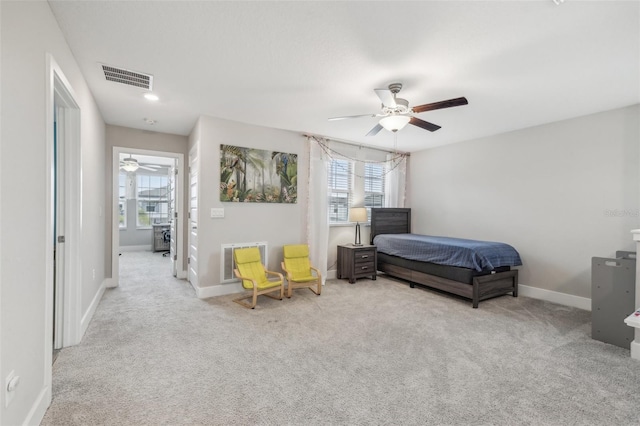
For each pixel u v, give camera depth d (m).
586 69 2.56
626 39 2.11
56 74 1.89
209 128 3.94
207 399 1.84
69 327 2.51
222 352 2.45
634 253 3.19
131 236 8.35
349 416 1.71
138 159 7.39
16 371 1.37
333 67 2.58
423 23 1.96
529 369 2.25
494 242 4.36
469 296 3.74
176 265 5.11
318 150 4.87
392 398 1.88
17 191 1.38
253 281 3.56
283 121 4.14
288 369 2.20
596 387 2.02
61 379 2.02
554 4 1.76
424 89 3.02
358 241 5.57
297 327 2.99
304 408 1.77
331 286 4.65
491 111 3.63
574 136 3.83
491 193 4.74
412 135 4.82
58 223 2.50
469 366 2.28
